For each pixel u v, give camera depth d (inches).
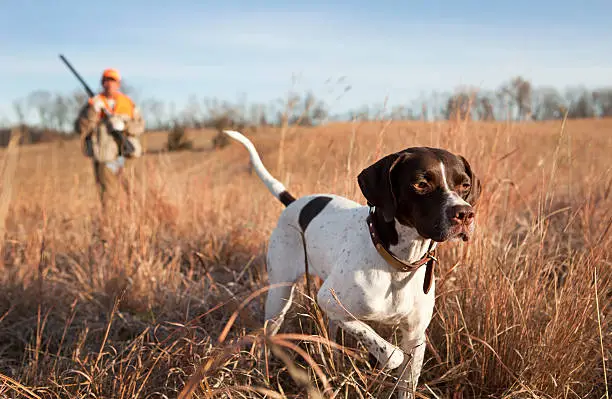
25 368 102.0
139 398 88.9
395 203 82.4
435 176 80.7
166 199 215.8
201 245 183.8
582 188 178.7
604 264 107.9
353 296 89.2
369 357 102.7
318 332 100.3
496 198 134.3
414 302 89.4
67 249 185.6
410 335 92.9
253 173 295.1
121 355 102.4
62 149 716.7
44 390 93.1
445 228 76.7
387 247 86.1
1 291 140.3
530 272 112.3
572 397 92.0
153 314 134.2
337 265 94.2
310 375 95.3
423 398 87.8
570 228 150.0
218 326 121.7
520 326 98.1
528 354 95.7
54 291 142.5
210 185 247.0
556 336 93.8
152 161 226.4
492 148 136.7
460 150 138.6
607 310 107.2
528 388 89.6
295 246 119.1
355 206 108.0
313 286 121.2
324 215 111.2
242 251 175.5
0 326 126.9
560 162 136.0
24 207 231.9
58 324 130.4
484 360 96.8
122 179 201.5
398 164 84.7
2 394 88.1
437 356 99.3
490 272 110.3
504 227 141.9
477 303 106.8
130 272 150.9
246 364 97.0
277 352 56.4
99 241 179.8
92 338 123.0
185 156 326.0
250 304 134.0
